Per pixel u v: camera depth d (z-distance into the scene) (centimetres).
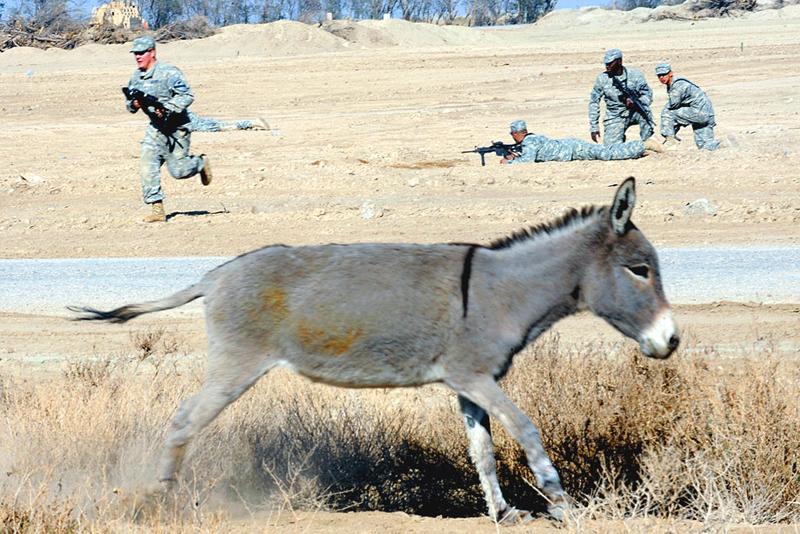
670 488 862
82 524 762
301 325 792
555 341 1123
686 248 1811
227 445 952
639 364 995
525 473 962
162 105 2084
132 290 1600
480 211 2145
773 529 782
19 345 1386
